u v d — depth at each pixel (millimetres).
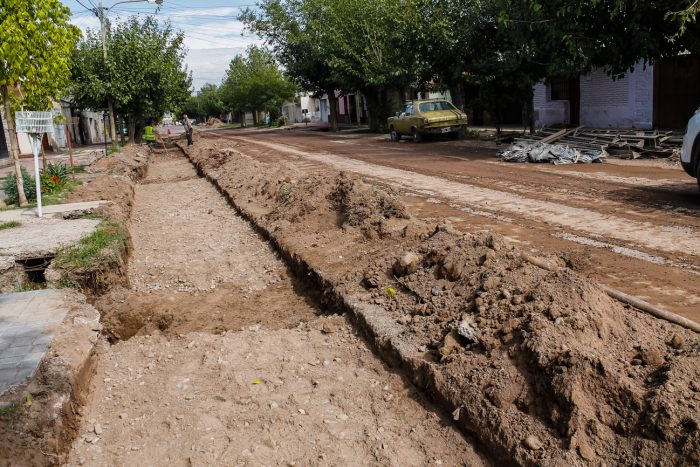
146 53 28953
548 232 7652
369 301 5625
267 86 65125
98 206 10609
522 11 14758
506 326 4094
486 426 3557
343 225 8227
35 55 11180
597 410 3244
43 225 9141
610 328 3969
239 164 17016
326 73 39344
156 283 8047
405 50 22719
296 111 77812
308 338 5457
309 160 19172
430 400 4141
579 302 4066
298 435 3992
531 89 19734
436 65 22062
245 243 9648
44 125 9836
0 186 15688
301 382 4668
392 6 28422
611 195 9875
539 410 3465
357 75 33219
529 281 4566
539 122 25781
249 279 7945
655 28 13844
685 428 2934
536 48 15836
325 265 6988
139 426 4340
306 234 8617
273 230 9328
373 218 7773
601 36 13984
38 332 5172
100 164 18359
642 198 9469
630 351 3732
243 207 11844
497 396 3631
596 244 6938
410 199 10688
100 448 4102
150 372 5320
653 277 5699
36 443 3850
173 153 30531
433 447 3721
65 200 11797
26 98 12172
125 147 28938
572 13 13891
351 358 4941
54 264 7219
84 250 7547
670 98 20094
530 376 3646
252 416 4254
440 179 12922
